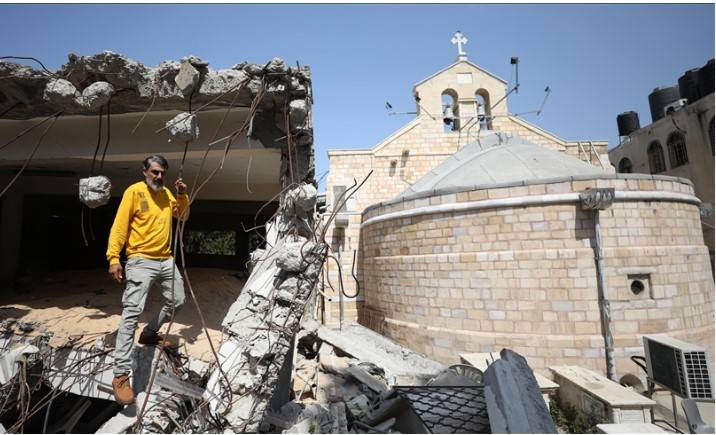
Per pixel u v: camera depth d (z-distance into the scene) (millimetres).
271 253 4730
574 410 7133
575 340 8570
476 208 9922
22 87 4477
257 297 3988
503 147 14289
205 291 6734
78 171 7273
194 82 4305
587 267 8766
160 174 3664
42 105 4754
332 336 7875
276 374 3637
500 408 2797
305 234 4895
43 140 5363
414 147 19469
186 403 3613
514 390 2926
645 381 8164
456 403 3371
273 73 4344
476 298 9609
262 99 4703
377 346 8469
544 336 8797
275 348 3596
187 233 10055
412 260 11117
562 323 8750
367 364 6887
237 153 5453
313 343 7625
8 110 4832
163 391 3598
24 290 6797
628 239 8945
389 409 3707
